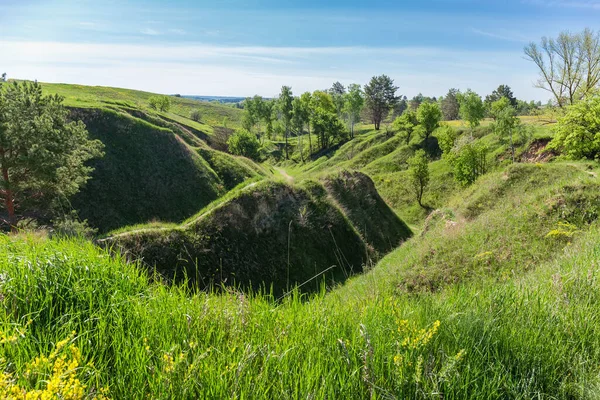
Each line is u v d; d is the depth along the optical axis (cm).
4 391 153
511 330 286
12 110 2411
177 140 5134
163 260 1853
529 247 1300
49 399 152
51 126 2522
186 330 254
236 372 199
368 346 221
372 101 12444
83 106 4931
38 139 2392
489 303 338
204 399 184
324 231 2488
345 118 14750
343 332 262
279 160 11650
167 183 4616
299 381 206
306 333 264
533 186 2491
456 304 348
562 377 251
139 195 4309
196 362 195
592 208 1390
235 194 2300
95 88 11906
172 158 4894
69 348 203
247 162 5991
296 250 2288
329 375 204
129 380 200
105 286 297
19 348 203
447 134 6588
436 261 1439
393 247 2948
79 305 269
